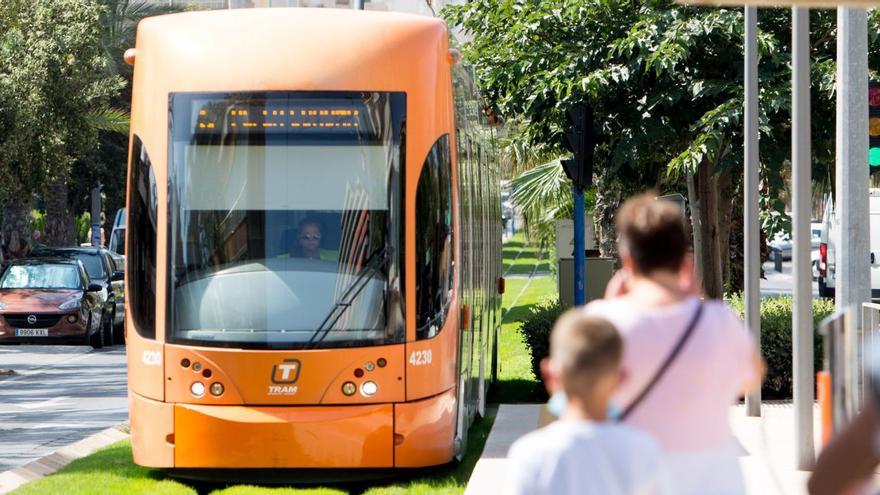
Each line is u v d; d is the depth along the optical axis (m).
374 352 15.13
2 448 19.14
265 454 14.88
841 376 12.27
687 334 6.58
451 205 15.98
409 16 16.31
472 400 18.39
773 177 23.72
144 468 16.28
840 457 5.32
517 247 125.81
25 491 14.57
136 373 15.48
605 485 5.41
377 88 15.62
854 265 16.55
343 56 15.66
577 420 5.54
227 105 15.59
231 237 15.43
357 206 15.46
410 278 15.40
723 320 6.68
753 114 19.23
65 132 41.47
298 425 14.85
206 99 15.64
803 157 14.74
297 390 15.01
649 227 6.72
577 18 24.17
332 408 15.03
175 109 15.67
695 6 23.55
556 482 5.41
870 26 23.44
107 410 23.89
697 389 6.57
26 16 41.03
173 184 15.57
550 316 23.31
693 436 6.57
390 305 15.30
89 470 16.20
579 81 23.11
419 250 15.48
